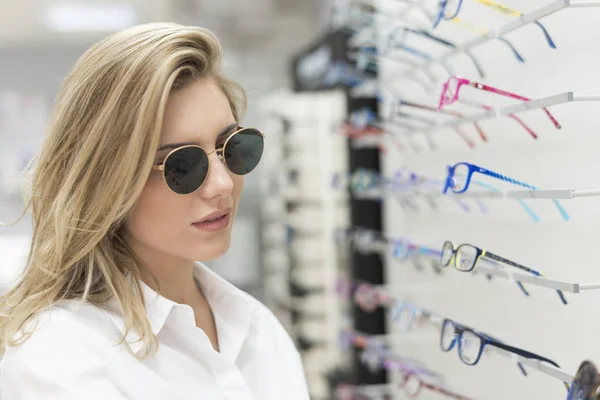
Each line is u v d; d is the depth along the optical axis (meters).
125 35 1.30
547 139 1.59
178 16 5.69
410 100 2.42
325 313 3.71
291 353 1.65
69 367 1.19
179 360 1.35
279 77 6.60
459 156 2.05
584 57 1.44
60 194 1.27
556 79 1.54
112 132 1.24
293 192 4.02
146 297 1.34
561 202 1.55
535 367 1.44
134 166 1.22
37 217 1.35
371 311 2.96
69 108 1.30
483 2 1.61
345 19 2.70
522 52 1.67
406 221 2.61
